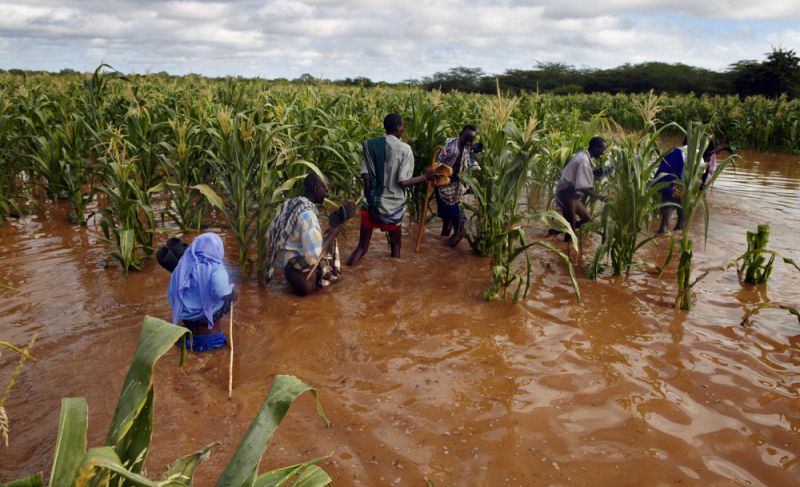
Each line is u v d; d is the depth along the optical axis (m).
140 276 5.49
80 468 1.21
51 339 4.11
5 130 7.78
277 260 5.14
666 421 3.34
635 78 62.97
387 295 5.26
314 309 4.89
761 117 20.53
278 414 1.70
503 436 3.18
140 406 1.47
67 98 10.23
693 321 4.78
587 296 5.34
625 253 5.86
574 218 7.03
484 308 5.00
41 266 5.66
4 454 2.88
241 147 5.45
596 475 2.88
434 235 7.49
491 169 6.18
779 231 7.72
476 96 19.38
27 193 8.34
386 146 5.85
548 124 11.30
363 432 3.19
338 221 5.35
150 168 7.38
